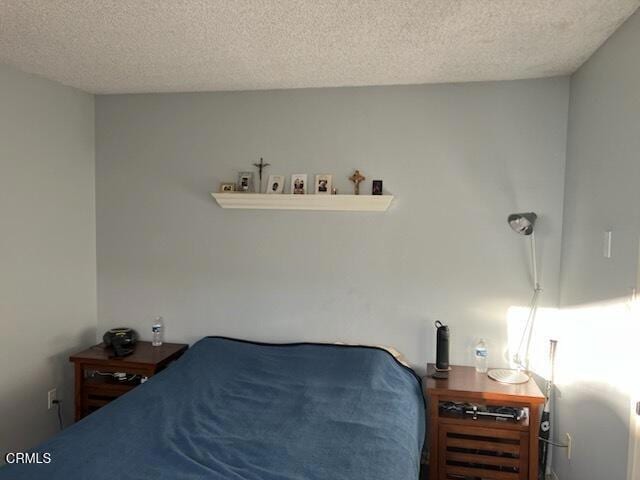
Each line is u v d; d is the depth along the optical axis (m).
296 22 1.93
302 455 1.82
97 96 3.23
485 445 2.41
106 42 2.19
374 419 2.14
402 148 2.87
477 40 2.11
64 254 3.01
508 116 2.74
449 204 2.83
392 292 2.93
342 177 2.95
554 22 1.90
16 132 2.62
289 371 2.67
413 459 1.89
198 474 1.67
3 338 2.57
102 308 3.32
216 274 3.15
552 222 2.71
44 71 2.67
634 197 1.76
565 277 2.60
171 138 3.16
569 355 2.48
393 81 2.79
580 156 2.41
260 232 3.08
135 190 3.23
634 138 1.77
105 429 1.98
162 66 2.55
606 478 1.96
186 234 3.18
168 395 2.36
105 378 3.01
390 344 2.94
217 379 2.59
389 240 2.92
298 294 3.05
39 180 2.79
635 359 1.71
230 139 3.08
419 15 1.85
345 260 2.98
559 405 2.62
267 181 3.04
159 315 3.24
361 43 2.16
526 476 2.37
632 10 1.77
